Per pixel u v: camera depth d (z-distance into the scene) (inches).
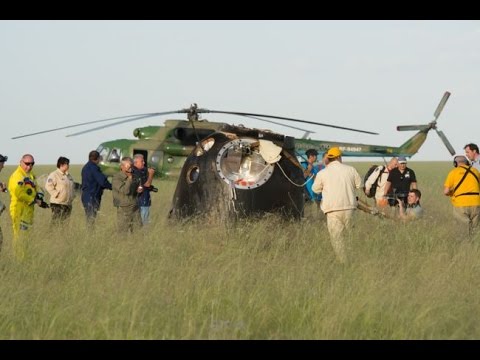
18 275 972.6
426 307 794.8
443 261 1076.5
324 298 823.1
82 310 782.5
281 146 1323.8
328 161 1214.9
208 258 1083.9
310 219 1441.9
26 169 1202.6
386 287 866.8
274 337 748.6
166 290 874.1
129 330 724.0
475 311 835.4
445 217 1768.0
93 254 1098.7
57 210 1396.4
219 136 1339.8
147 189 1563.7
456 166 1403.8
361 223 1365.7
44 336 733.3
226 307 840.3
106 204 2180.1
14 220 1186.0
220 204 1267.2
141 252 1094.4
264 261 1065.5
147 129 3051.2
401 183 1704.0
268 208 1277.1
